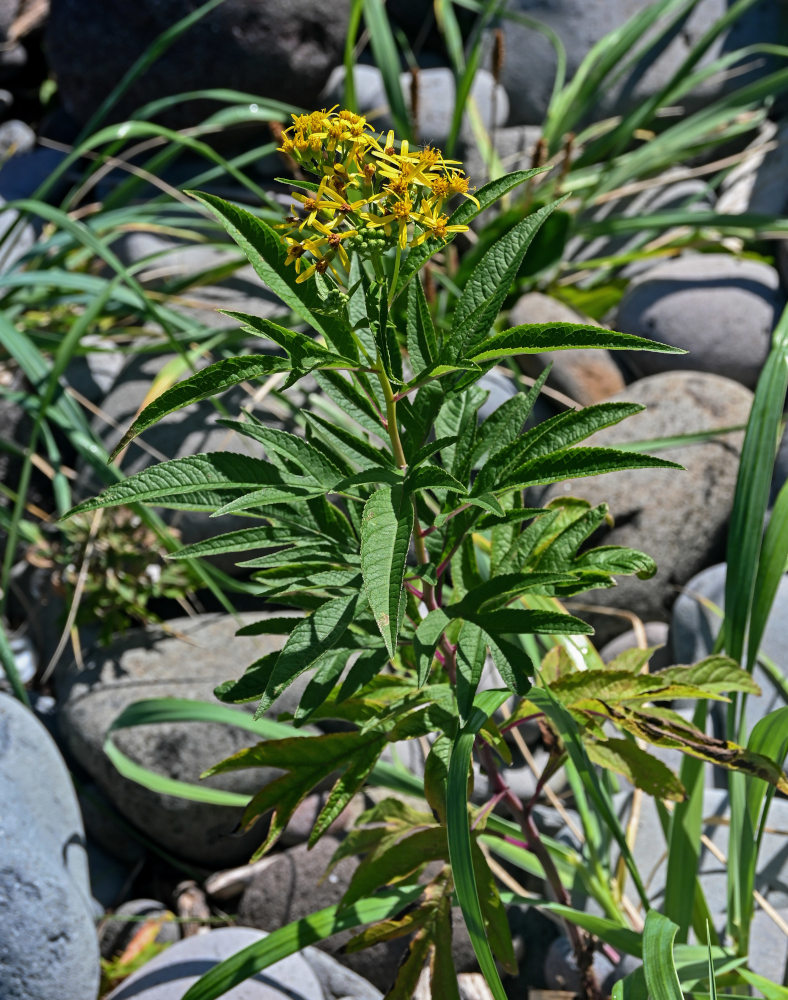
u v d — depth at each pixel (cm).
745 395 292
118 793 241
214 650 264
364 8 342
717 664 161
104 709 249
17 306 331
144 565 267
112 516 272
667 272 325
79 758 248
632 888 208
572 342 107
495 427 136
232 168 301
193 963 196
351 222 110
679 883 175
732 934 183
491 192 112
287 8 371
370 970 214
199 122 395
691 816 176
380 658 133
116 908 238
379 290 114
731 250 351
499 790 169
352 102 309
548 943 211
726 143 395
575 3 387
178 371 284
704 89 391
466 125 378
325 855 229
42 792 216
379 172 112
